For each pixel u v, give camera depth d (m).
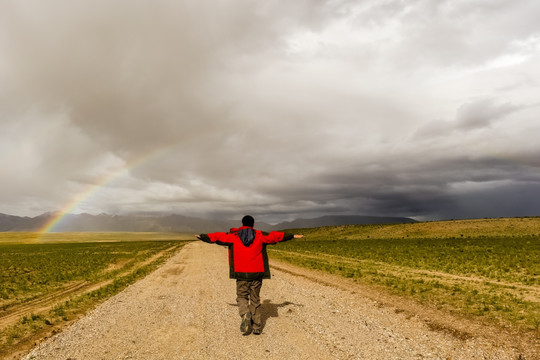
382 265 21.12
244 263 6.94
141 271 19.97
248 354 5.98
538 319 7.96
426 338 6.85
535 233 63.50
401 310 9.26
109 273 19.44
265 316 8.73
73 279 17.70
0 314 10.18
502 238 55.12
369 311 9.23
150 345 6.55
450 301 10.27
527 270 17.09
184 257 31.89
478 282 13.81
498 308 9.13
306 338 6.86
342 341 6.66
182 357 5.88
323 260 25.30
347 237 91.81
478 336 6.92
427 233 78.38
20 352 6.46
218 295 11.98
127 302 10.87
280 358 5.78
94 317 8.89
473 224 79.00
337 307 9.74
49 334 7.61
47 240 155.62
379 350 6.15
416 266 20.16
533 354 5.92
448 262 21.92
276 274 17.42
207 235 7.07
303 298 11.09
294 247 46.25
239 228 7.31
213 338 6.95
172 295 12.09
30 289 14.70
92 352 6.20
